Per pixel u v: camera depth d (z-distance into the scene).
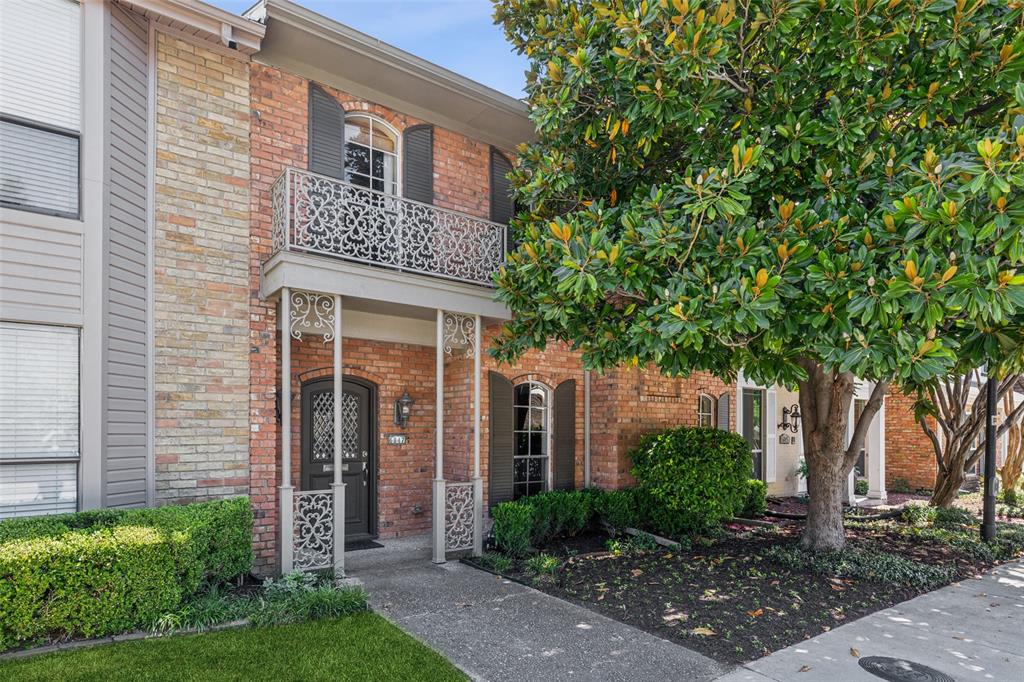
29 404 4.92
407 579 6.39
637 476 9.05
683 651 4.57
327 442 7.81
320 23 6.65
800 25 5.03
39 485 4.95
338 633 4.61
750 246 4.57
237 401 6.34
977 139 4.76
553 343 9.57
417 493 8.49
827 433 7.53
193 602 4.90
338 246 6.65
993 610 5.80
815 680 4.11
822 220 4.77
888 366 4.13
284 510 5.97
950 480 11.05
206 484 6.09
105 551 4.28
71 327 5.12
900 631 5.13
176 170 6.10
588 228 5.65
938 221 3.91
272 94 6.92
